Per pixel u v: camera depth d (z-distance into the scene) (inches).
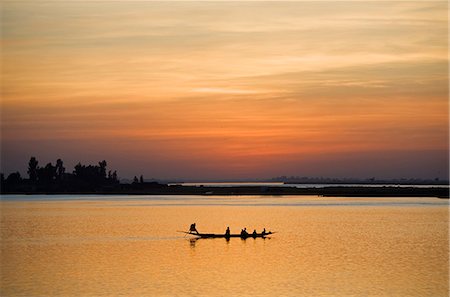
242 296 2667.3
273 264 3486.7
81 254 3937.0
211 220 6875.0
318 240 4709.6
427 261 3599.9
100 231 5502.0
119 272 3245.6
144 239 4805.6
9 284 2952.8
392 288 2837.1
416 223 6205.7
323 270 3294.8
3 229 5772.6
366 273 3189.0
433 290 2805.1
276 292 2743.6
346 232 5334.6
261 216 7411.4
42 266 3452.3
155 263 3540.8
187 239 4758.9
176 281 2992.1
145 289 2810.0
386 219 6747.1
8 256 3863.2
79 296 2691.9
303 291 2768.2
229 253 3949.3
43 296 2706.7
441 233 5226.4
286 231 5452.8
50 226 6067.9
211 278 3063.5
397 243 4498.0
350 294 2719.0
